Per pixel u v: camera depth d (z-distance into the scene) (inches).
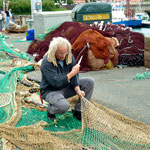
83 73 309.3
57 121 172.1
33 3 732.7
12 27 880.3
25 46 526.0
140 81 268.5
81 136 145.3
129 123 163.5
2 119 174.6
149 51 325.1
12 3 1637.6
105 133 145.7
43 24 530.3
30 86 243.9
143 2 2913.4
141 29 990.4
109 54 323.9
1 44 452.1
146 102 207.8
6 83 245.0
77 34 360.8
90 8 474.9
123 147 136.7
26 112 187.9
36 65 313.1
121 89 242.5
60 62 159.6
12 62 331.0
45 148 131.6
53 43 152.8
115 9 2138.3
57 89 166.7
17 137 140.6
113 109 194.9
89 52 314.3
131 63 339.9
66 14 543.8
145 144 138.2
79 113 172.4
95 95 227.0
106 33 376.2
